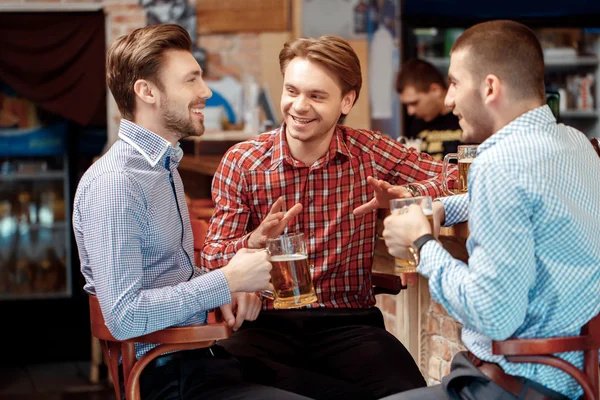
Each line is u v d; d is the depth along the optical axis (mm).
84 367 6008
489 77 1782
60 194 6836
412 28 6180
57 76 6125
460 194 2268
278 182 2389
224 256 2342
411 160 2527
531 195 1651
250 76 6496
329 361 2312
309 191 2398
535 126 1749
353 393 2164
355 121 6508
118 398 2117
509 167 1670
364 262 2451
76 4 6094
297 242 2053
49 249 6773
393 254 1900
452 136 4750
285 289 2049
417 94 4770
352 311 2412
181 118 2143
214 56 6453
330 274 2430
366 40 6508
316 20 6473
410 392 1866
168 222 2115
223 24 6422
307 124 2287
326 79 2270
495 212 1651
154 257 2100
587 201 1731
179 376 2084
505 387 1752
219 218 2412
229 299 2029
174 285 2141
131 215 2002
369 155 2461
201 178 4730
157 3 6270
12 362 6262
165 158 2127
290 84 2283
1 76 6043
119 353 2090
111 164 2059
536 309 1727
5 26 6039
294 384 2170
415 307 3045
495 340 1709
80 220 2104
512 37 1775
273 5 6469
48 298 6371
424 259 1791
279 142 2389
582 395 1783
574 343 1696
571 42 6293
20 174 6641
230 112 6438
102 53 6164
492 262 1646
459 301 1695
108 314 1975
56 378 5703
